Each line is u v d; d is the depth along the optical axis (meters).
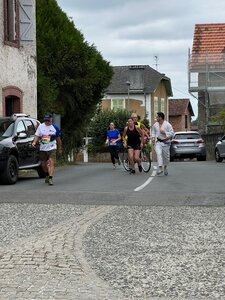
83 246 7.61
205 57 41.75
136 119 19.16
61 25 28.02
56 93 26.44
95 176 18.48
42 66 26.89
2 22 21.69
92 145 47.12
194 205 11.05
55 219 9.61
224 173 19.73
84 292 5.62
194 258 6.95
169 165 25.78
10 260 6.79
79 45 27.69
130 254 7.17
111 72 30.33
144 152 20.05
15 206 11.09
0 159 15.22
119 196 12.41
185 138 34.03
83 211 10.44
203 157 34.28
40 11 27.39
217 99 43.22
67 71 27.52
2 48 21.62
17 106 23.00
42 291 5.65
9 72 22.16
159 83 60.53
